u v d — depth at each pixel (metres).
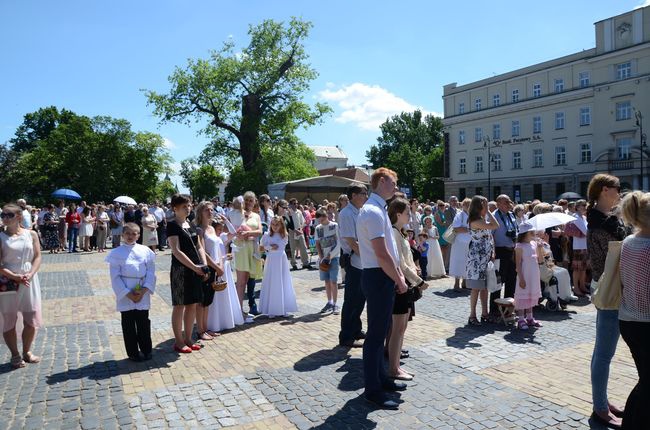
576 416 4.02
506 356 5.66
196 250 6.09
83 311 8.86
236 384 4.93
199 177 61.19
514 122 55.28
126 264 5.73
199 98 37.75
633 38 44.25
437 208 13.29
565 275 8.16
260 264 8.19
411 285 4.84
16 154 40.81
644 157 42.81
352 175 70.19
